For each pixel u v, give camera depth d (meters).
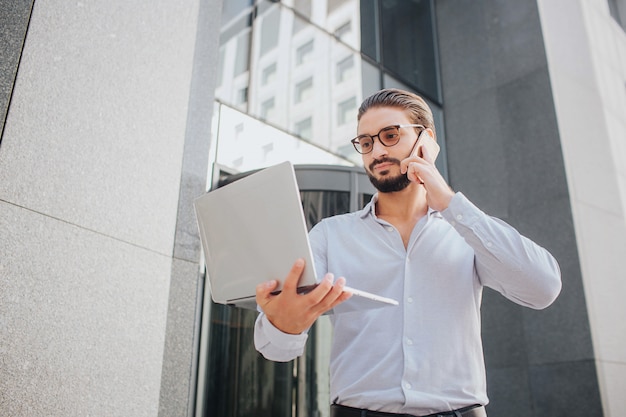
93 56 2.85
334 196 5.17
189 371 3.01
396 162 1.85
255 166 5.30
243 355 4.61
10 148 2.36
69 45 2.73
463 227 1.67
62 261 2.47
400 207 1.94
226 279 1.60
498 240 1.64
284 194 1.44
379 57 7.20
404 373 1.61
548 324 5.86
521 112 6.83
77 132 2.68
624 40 8.26
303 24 6.39
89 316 2.53
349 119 6.36
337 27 6.80
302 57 6.21
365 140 1.91
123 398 2.60
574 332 5.63
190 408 4.19
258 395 4.51
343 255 1.88
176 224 3.14
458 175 7.26
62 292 2.43
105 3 2.99
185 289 3.10
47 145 2.52
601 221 6.20
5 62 2.42
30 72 2.51
